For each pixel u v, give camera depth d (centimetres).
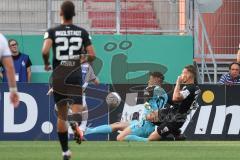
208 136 4538
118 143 4191
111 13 5762
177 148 3794
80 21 5744
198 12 5797
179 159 3180
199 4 5819
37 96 4494
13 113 4484
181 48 5722
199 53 5850
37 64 5578
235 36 5941
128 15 5781
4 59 2314
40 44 5606
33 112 4494
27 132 4497
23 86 4484
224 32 5947
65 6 3125
